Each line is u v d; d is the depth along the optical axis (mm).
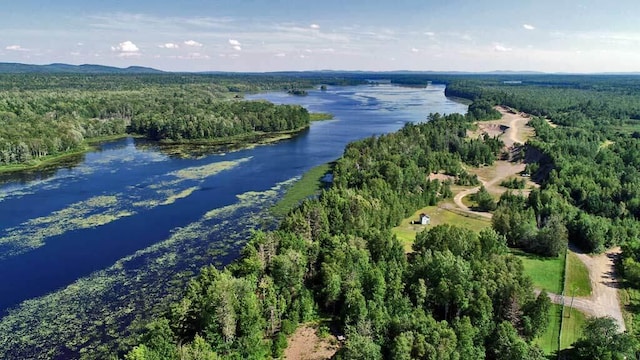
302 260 94000
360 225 118938
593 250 117875
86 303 95812
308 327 87812
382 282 87812
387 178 161250
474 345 76375
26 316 91625
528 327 79875
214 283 82750
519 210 137125
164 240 125750
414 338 73375
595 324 75625
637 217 140875
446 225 111312
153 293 99250
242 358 75938
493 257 96438
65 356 80562
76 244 122875
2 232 130750
